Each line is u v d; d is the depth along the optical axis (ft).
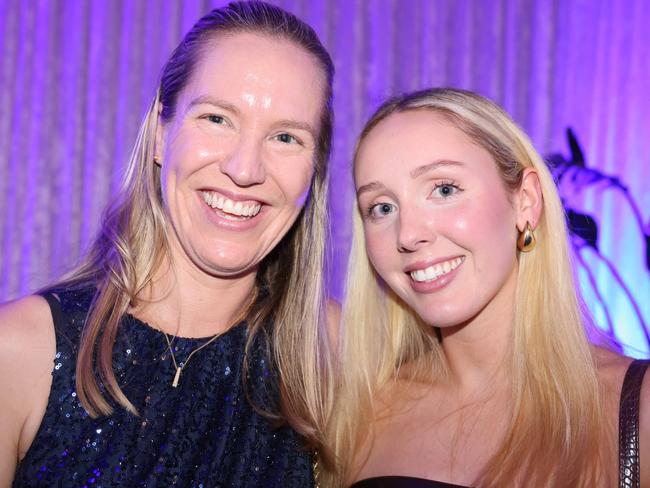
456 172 6.79
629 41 18.40
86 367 6.43
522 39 18.57
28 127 18.44
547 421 6.75
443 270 6.91
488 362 7.30
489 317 7.22
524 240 7.11
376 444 7.50
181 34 18.54
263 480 6.97
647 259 17.24
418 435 7.33
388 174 6.90
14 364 6.23
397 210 7.04
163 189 6.87
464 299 6.84
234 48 6.67
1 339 6.23
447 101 7.07
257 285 7.60
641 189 17.98
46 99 18.42
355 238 7.98
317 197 7.54
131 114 18.45
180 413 6.77
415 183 6.84
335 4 18.63
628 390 6.52
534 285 7.11
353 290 7.95
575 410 6.65
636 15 18.42
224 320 7.26
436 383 7.72
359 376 7.77
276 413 7.25
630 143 18.17
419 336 8.00
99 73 18.51
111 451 6.40
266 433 7.14
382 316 8.00
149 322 7.00
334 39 18.54
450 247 6.81
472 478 6.82
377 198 7.08
